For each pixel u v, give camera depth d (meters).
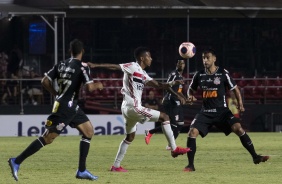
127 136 40.28
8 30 92.62
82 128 35.03
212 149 57.31
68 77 34.12
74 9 82.88
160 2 84.56
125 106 39.31
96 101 87.12
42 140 34.41
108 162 46.50
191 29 98.25
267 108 86.31
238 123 41.03
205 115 40.97
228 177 37.06
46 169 41.69
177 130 60.38
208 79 40.84
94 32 96.38
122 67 38.75
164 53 98.00
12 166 34.25
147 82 39.06
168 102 59.97
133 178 36.53
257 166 43.34
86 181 35.22
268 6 87.44
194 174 38.59
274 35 100.06
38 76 88.06
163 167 42.91
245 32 99.31
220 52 98.88
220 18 97.69
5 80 84.44
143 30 97.62
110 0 83.31
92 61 96.62
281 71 99.94
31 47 93.12
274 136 75.06
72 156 51.03
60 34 94.56
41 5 82.38
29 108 83.38
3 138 75.12
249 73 99.50
